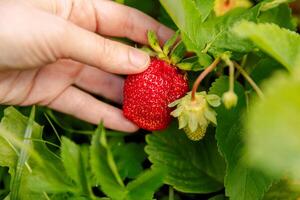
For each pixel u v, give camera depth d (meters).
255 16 0.31
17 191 0.32
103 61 0.31
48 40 0.30
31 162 0.32
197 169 0.34
